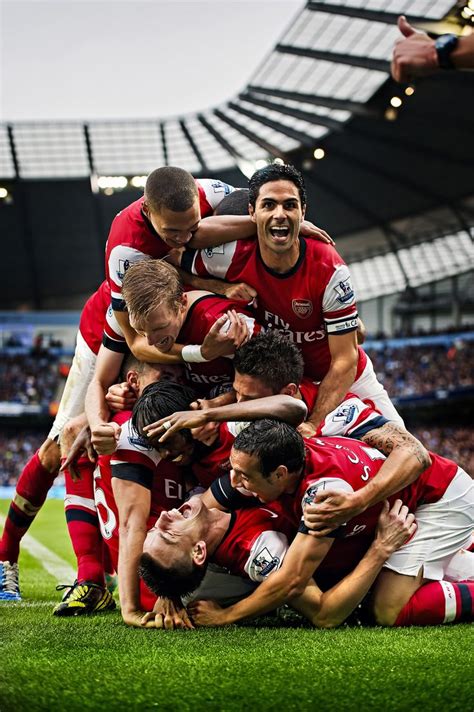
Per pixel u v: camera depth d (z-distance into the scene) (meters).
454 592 3.57
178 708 2.30
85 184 36.09
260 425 3.32
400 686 2.48
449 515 3.70
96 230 37.91
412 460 3.52
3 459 35.88
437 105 26.69
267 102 29.00
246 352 3.60
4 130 33.75
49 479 5.14
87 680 2.54
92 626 3.61
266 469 3.28
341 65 25.52
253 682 2.52
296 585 3.37
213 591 3.67
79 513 4.43
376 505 3.55
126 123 33.50
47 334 40.00
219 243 3.96
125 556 3.72
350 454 3.50
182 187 3.78
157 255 4.18
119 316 4.17
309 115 28.94
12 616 4.11
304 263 3.92
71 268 39.56
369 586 3.44
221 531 3.46
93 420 4.06
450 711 2.28
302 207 3.85
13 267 39.16
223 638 3.21
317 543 3.33
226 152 34.75
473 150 29.58
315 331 4.14
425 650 2.94
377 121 28.83
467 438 34.03
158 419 3.65
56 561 7.89
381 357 38.94
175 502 3.93
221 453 3.82
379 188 33.88
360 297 44.53
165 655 2.87
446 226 35.78
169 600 3.50
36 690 2.45
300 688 2.46
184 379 4.17
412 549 3.60
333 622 3.47
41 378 38.75
